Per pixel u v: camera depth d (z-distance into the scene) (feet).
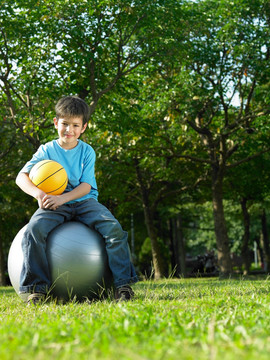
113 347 5.87
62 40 40.16
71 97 16.20
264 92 52.54
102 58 42.09
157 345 6.05
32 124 41.52
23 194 67.97
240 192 74.18
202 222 122.52
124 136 50.37
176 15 42.83
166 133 57.47
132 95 45.39
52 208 14.80
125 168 64.28
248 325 8.27
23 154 53.47
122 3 38.52
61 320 9.16
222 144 55.11
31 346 6.23
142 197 69.92
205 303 12.24
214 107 57.00
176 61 43.50
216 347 5.80
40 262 14.52
